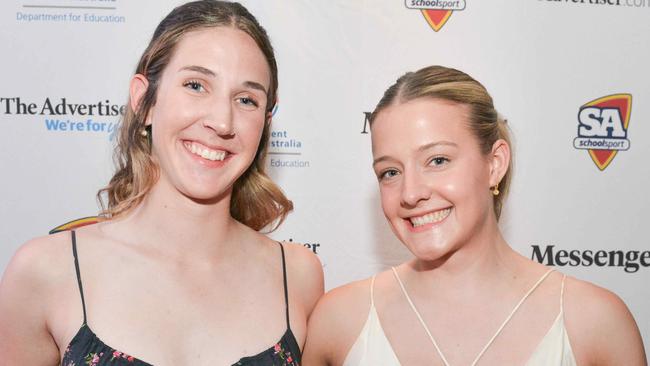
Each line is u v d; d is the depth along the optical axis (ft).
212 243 5.19
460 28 8.11
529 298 4.89
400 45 8.06
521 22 8.14
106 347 4.59
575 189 8.31
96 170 7.95
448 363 4.77
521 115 8.21
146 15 7.88
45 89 7.86
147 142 5.25
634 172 8.36
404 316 5.07
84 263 4.93
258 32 5.17
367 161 8.14
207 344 4.80
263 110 5.15
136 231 5.17
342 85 8.07
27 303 4.87
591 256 8.36
